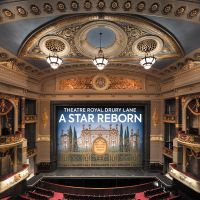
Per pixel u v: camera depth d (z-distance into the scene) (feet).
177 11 26.50
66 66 52.90
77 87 58.54
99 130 59.62
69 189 47.34
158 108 59.06
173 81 50.55
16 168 45.55
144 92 58.49
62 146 59.41
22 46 36.99
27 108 55.77
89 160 59.41
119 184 53.26
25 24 31.35
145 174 54.95
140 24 32.83
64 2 25.32
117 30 36.06
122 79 58.80
